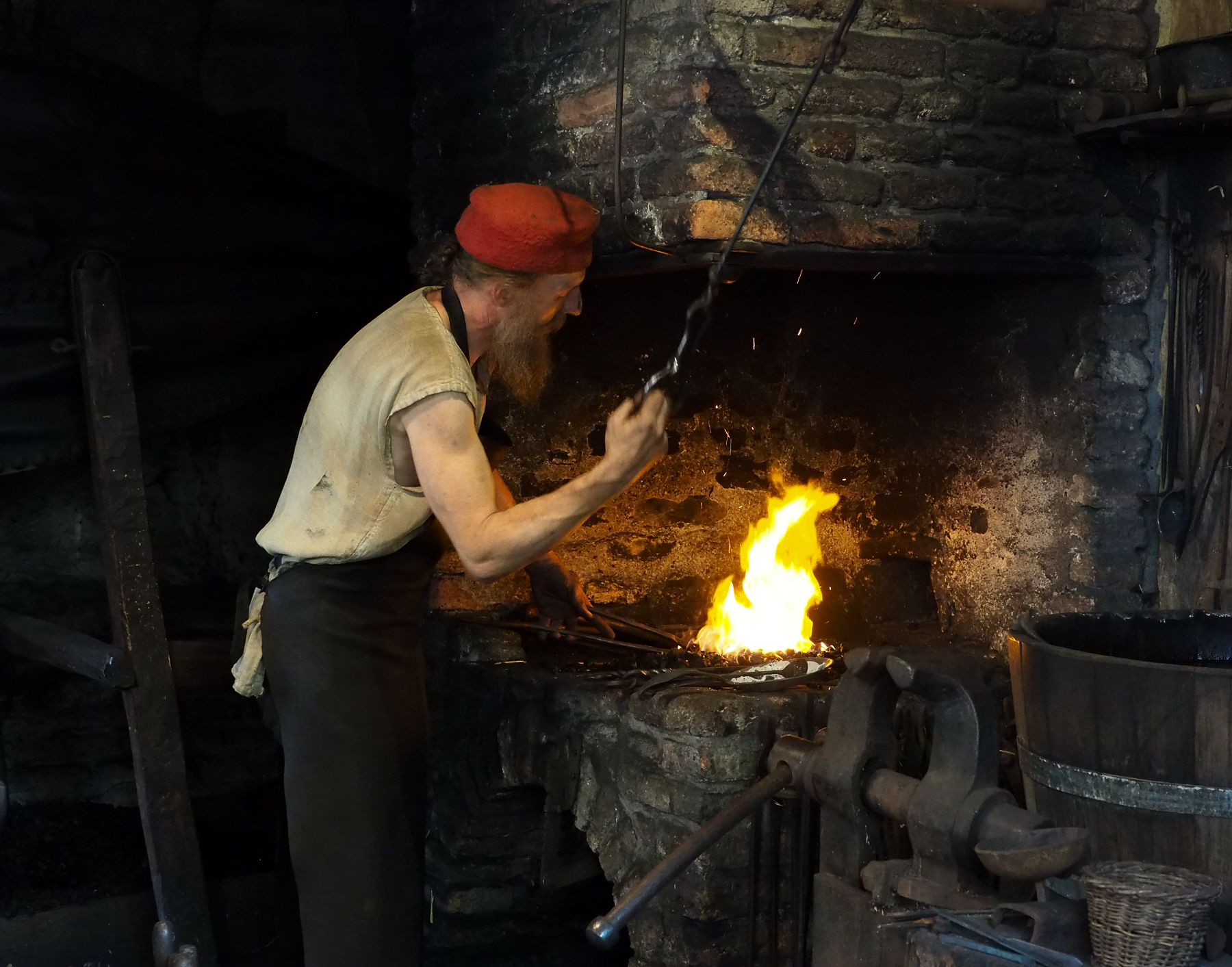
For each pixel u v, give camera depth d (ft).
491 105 10.94
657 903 9.19
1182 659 7.95
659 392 7.24
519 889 11.30
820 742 8.47
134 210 10.83
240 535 12.57
